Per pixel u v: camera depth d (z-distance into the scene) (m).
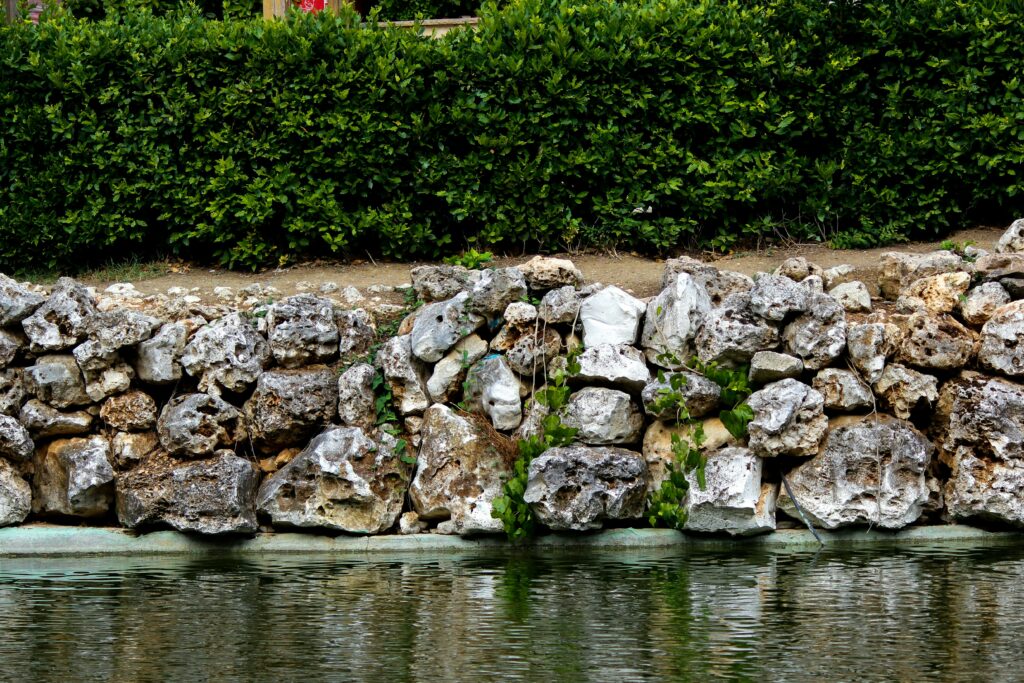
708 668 5.59
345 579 7.55
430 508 8.62
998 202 10.77
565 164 10.60
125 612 6.71
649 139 10.80
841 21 10.88
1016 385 8.62
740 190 10.75
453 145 10.72
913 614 6.50
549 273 9.22
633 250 10.98
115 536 8.67
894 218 10.88
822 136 10.95
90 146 10.63
